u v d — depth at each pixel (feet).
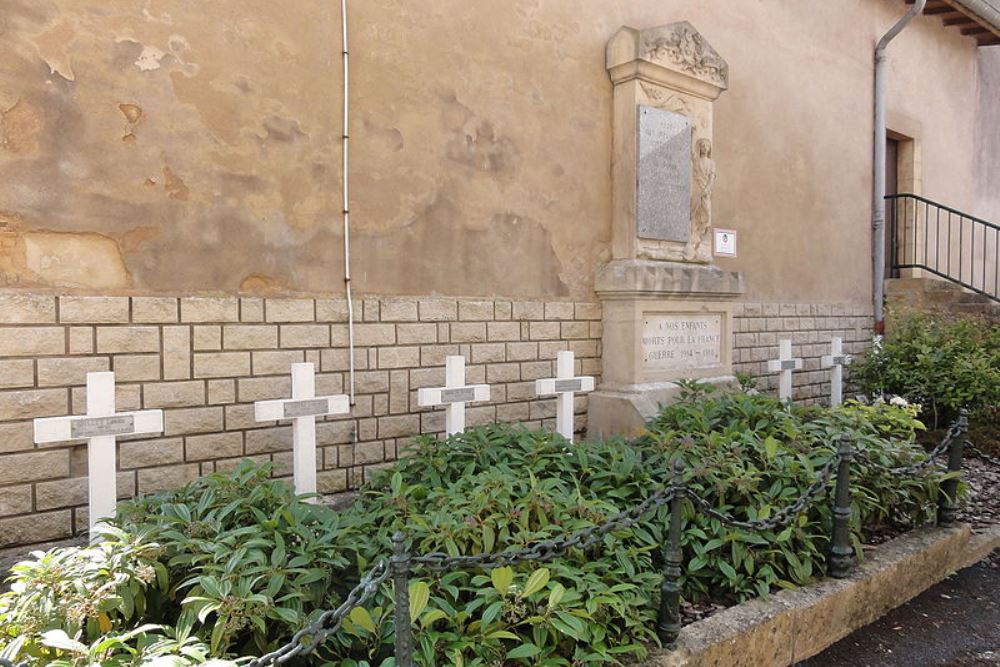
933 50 30.73
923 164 30.45
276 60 13.03
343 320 13.94
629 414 17.22
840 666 10.33
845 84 26.03
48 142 10.88
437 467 12.04
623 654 8.86
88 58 11.19
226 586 7.33
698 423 14.69
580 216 17.83
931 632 11.41
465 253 15.72
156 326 11.87
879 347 24.56
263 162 12.92
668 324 18.67
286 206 13.20
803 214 24.44
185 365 12.17
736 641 9.52
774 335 23.32
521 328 16.76
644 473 12.31
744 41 22.12
